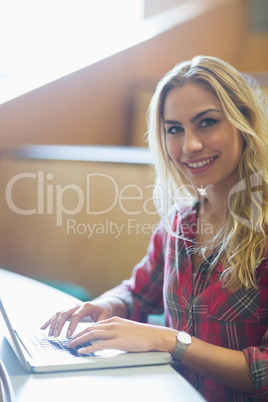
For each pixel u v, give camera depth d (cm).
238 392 134
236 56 382
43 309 156
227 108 142
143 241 247
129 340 120
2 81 360
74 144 315
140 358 115
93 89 320
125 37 349
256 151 145
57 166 257
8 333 124
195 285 146
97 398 98
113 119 329
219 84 143
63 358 114
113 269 251
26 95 294
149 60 341
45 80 307
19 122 293
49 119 304
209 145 144
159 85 154
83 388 102
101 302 158
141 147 331
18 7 365
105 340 120
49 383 104
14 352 123
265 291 136
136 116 335
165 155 162
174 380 107
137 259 248
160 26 354
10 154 267
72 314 142
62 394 99
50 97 304
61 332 137
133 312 170
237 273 137
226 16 375
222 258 142
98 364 112
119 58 327
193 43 359
